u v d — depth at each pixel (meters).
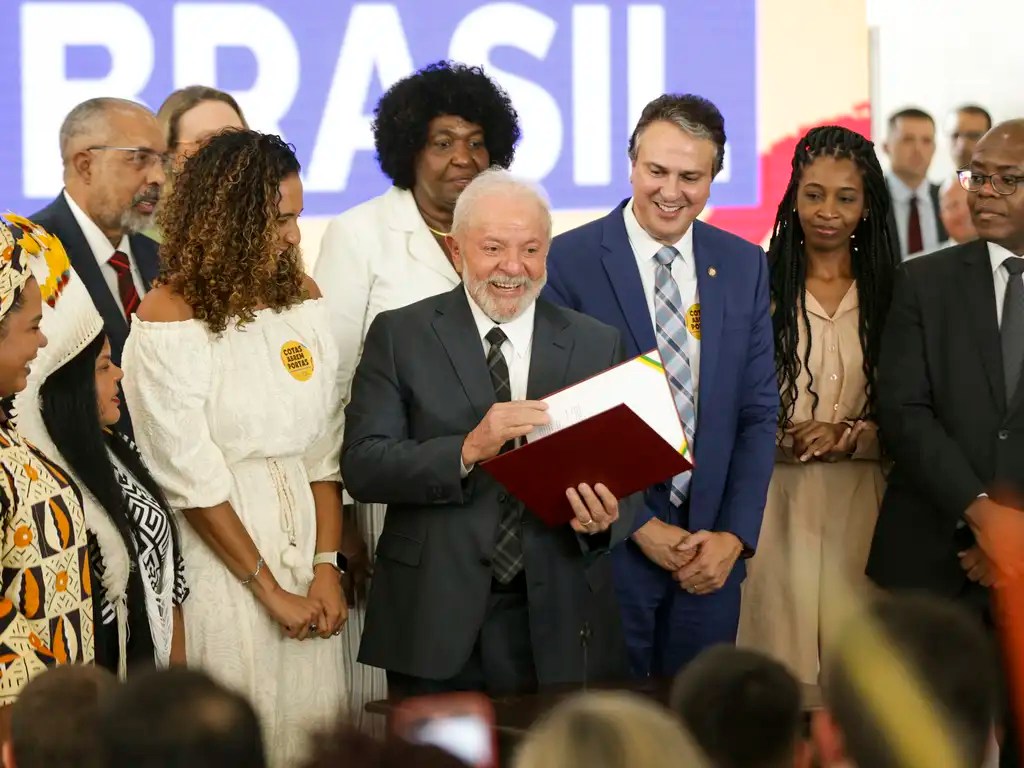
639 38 6.09
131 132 4.56
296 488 3.92
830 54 6.23
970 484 4.46
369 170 5.93
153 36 5.74
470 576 3.70
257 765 1.76
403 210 4.75
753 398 4.48
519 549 3.74
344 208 5.92
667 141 4.34
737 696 2.07
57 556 3.08
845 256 4.93
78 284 3.43
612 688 3.29
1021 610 2.16
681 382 4.40
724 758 2.06
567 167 6.05
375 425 3.77
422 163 4.75
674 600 4.41
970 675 1.90
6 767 2.18
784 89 6.22
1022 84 6.37
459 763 1.71
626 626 4.39
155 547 3.50
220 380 3.77
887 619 1.96
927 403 4.66
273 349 3.86
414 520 3.77
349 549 4.64
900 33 6.32
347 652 4.64
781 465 4.93
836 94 6.25
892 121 6.35
